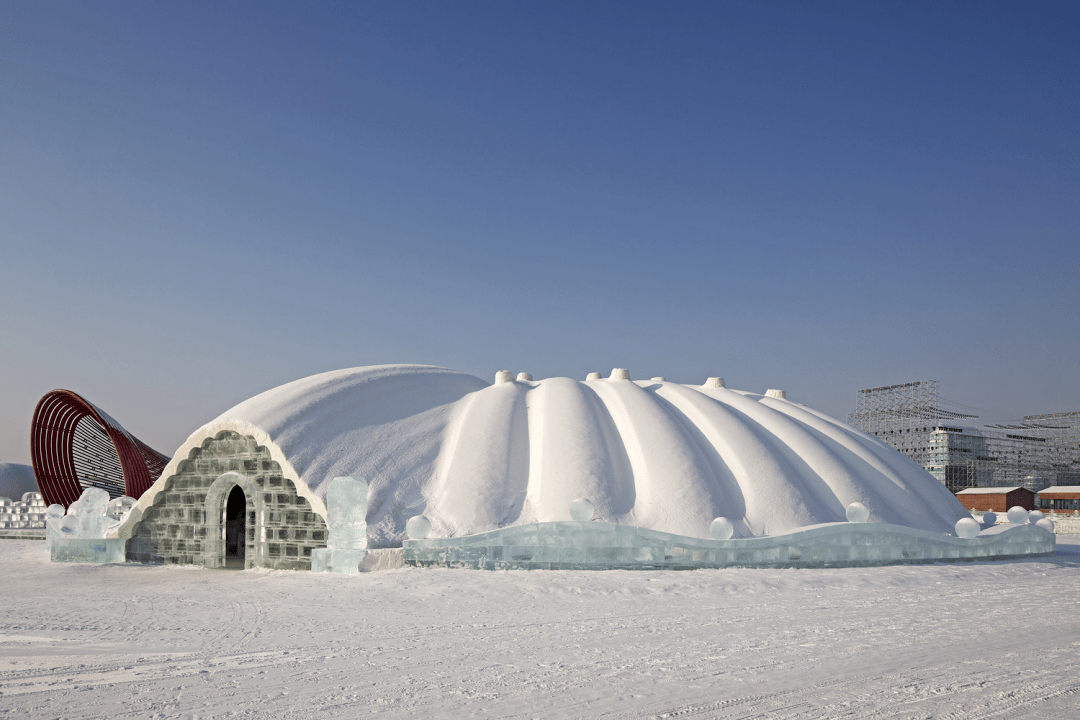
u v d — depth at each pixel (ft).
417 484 71.67
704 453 77.71
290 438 70.33
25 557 81.51
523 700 25.40
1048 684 28.14
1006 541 79.05
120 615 42.63
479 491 69.92
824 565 67.56
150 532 75.20
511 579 56.65
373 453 73.20
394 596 50.14
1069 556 86.22
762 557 65.77
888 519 76.64
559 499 68.80
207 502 72.28
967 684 28.04
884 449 94.27
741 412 90.99
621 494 71.05
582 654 32.76
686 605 47.50
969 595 53.72
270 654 32.24
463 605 46.80
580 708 24.52
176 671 29.07
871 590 55.57
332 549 62.23
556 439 76.23
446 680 27.99
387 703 24.85
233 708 24.08
